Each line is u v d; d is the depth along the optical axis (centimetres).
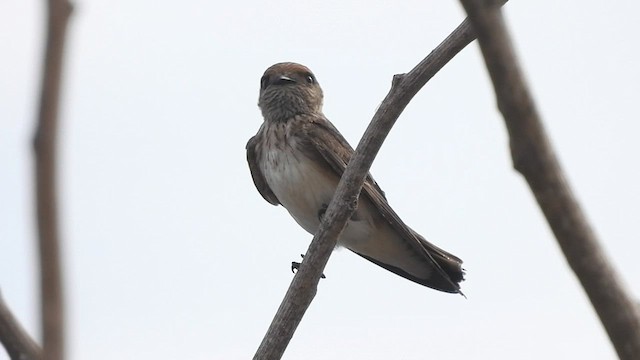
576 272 437
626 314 437
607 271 433
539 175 420
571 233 427
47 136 316
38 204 317
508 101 409
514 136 418
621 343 442
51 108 315
